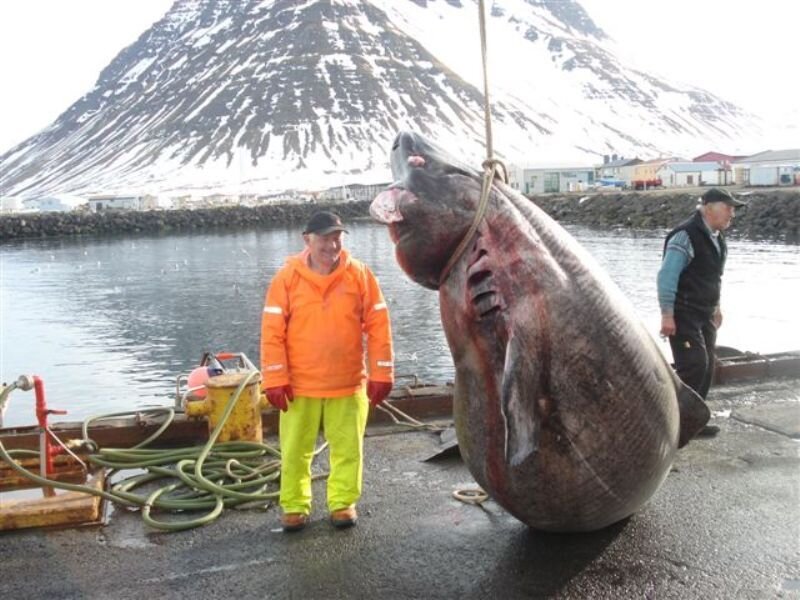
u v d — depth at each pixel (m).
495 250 4.38
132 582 4.69
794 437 6.68
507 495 4.70
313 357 5.20
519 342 4.23
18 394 19.59
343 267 5.24
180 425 7.16
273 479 6.13
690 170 100.06
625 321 4.48
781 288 29.52
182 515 5.66
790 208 52.56
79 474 6.39
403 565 4.75
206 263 54.72
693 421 5.08
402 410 7.73
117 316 32.38
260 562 4.88
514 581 4.51
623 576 4.51
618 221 70.94
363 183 169.38
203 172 199.38
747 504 5.36
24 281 46.47
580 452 4.43
